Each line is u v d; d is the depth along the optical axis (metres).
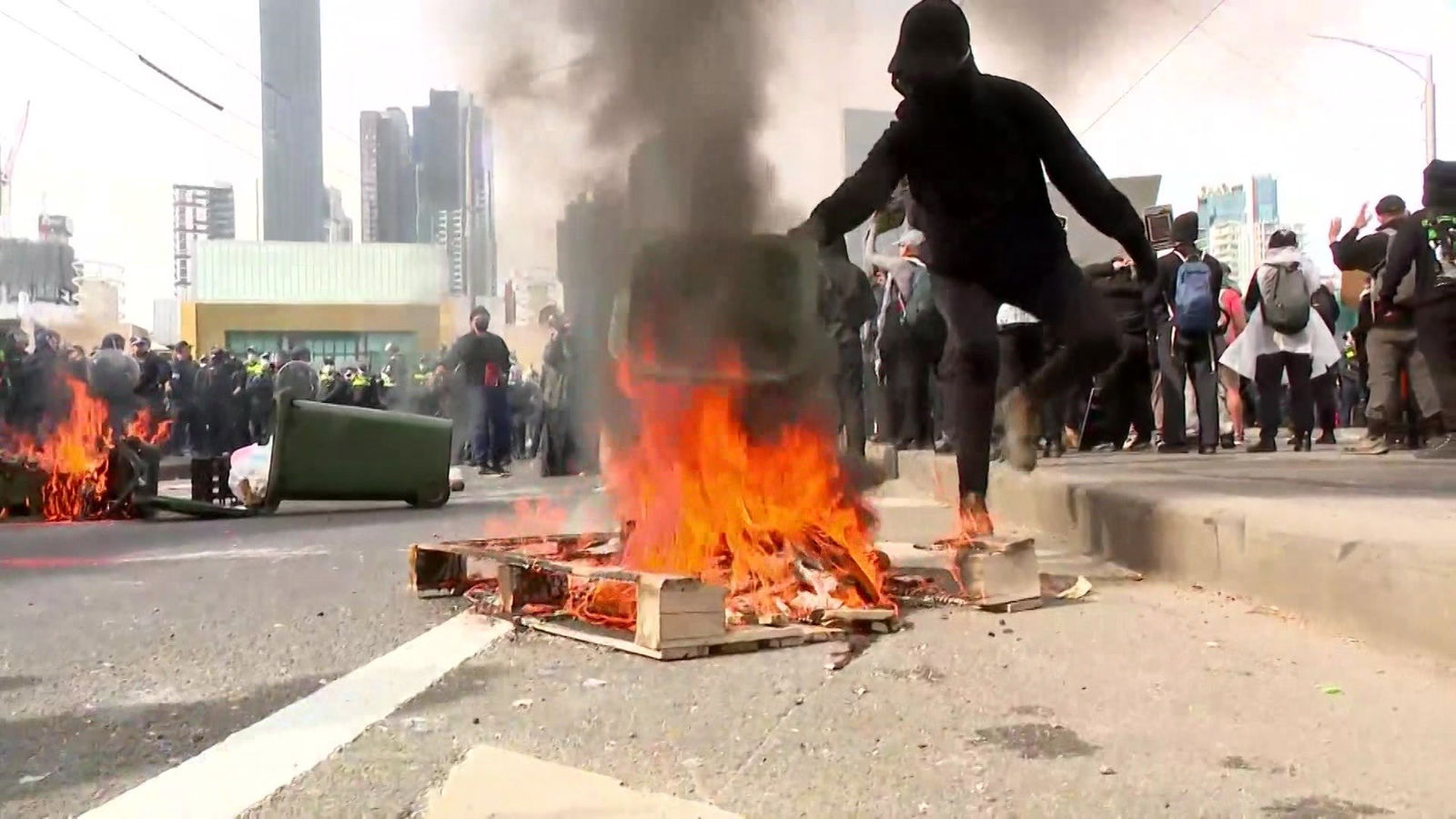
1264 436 10.49
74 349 14.07
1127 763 2.67
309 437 9.48
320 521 8.94
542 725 2.98
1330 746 2.78
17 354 13.02
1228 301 11.82
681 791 2.49
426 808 2.38
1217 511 4.85
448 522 8.57
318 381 21.20
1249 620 4.28
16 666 3.70
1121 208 4.74
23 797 2.48
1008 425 6.85
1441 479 6.51
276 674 3.57
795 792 2.48
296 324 45.28
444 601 4.91
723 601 3.81
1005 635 4.04
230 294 45.94
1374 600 3.83
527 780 2.51
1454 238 8.75
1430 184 8.80
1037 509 6.96
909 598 4.70
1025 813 2.36
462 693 3.30
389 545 7.07
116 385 13.06
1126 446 11.86
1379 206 10.34
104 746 2.83
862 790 2.50
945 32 4.55
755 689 3.33
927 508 8.55
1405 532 3.98
